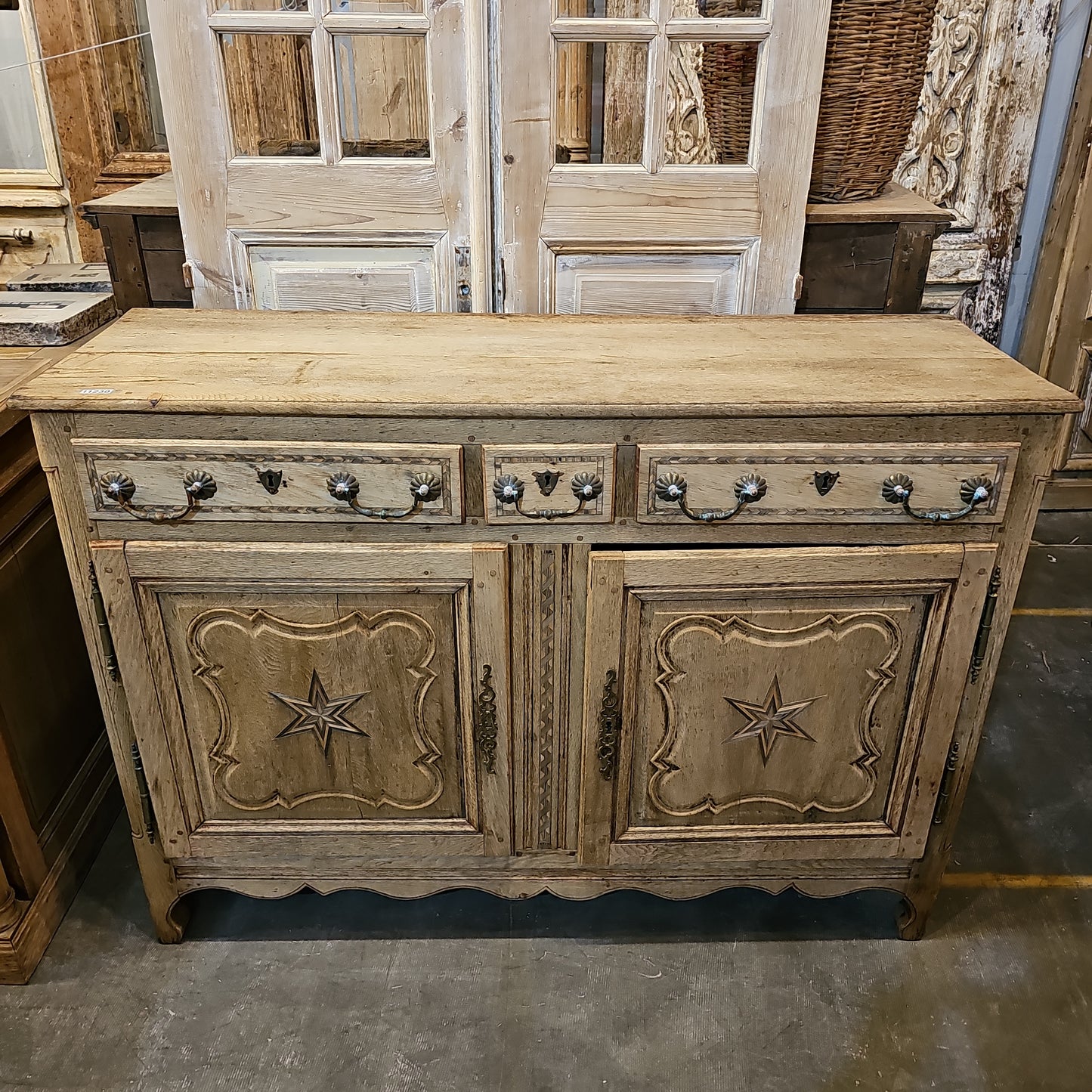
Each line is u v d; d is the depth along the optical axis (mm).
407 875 1455
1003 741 1979
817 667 1301
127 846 1697
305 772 1368
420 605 1252
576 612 1266
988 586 1259
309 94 1773
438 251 1520
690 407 1140
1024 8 2314
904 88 1485
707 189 1481
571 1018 1398
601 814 1390
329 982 1450
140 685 1286
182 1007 1405
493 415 1137
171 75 1383
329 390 1156
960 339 1395
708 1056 1346
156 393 1136
